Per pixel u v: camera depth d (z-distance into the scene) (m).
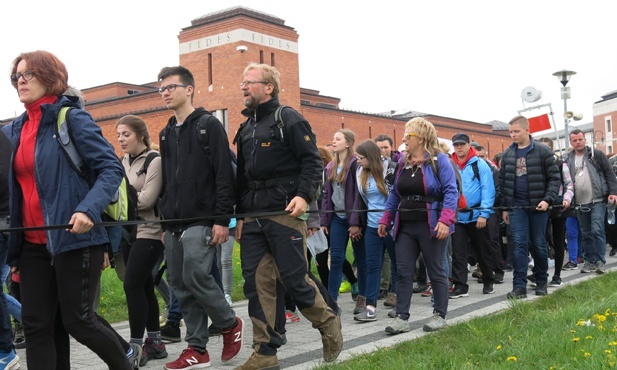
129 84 53.06
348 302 9.67
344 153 8.48
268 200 5.52
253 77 5.62
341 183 8.40
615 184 11.63
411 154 7.29
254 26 40.75
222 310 5.86
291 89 42.34
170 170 5.84
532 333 6.16
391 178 8.48
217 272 6.72
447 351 5.84
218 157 5.63
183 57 42.00
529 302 8.30
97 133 4.32
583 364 4.96
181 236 5.72
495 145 58.97
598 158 11.70
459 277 9.80
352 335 7.16
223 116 40.56
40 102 4.36
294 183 5.53
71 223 4.04
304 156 5.47
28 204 4.30
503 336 6.25
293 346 6.73
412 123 7.25
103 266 4.46
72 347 6.98
